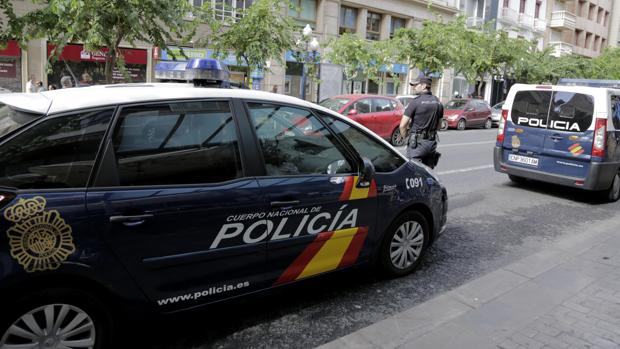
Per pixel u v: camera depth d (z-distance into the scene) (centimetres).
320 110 375
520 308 371
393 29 2877
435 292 411
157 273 285
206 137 310
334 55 2191
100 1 751
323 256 363
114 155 276
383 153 417
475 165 1112
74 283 262
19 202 244
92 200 262
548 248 523
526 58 2859
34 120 262
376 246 404
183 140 301
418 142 642
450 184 886
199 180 301
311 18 2434
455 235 573
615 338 330
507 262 487
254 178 323
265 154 332
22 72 1625
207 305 311
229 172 314
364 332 333
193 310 306
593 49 5275
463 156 1259
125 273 273
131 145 283
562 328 342
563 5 4678
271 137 339
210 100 318
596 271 453
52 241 250
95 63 1764
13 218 241
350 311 374
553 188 877
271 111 345
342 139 379
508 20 3731
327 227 361
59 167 261
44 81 1672
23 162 253
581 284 420
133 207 273
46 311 254
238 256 316
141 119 290
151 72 1866
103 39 785
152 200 279
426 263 476
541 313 363
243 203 312
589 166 737
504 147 844
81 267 258
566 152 760
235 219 310
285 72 2352
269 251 330
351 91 2672
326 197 354
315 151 361
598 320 355
